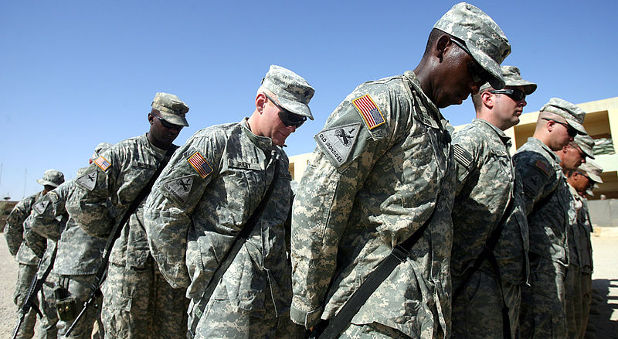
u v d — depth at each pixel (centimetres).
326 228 154
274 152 292
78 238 392
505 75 287
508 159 261
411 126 160
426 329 150
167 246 251
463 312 247
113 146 364
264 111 278
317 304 163
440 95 178
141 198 355
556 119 371
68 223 401
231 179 258
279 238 272
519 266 247
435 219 164
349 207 156
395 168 158
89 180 346
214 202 258
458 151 254
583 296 465
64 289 375
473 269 248
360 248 162
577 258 415
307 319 162
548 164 323
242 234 256
